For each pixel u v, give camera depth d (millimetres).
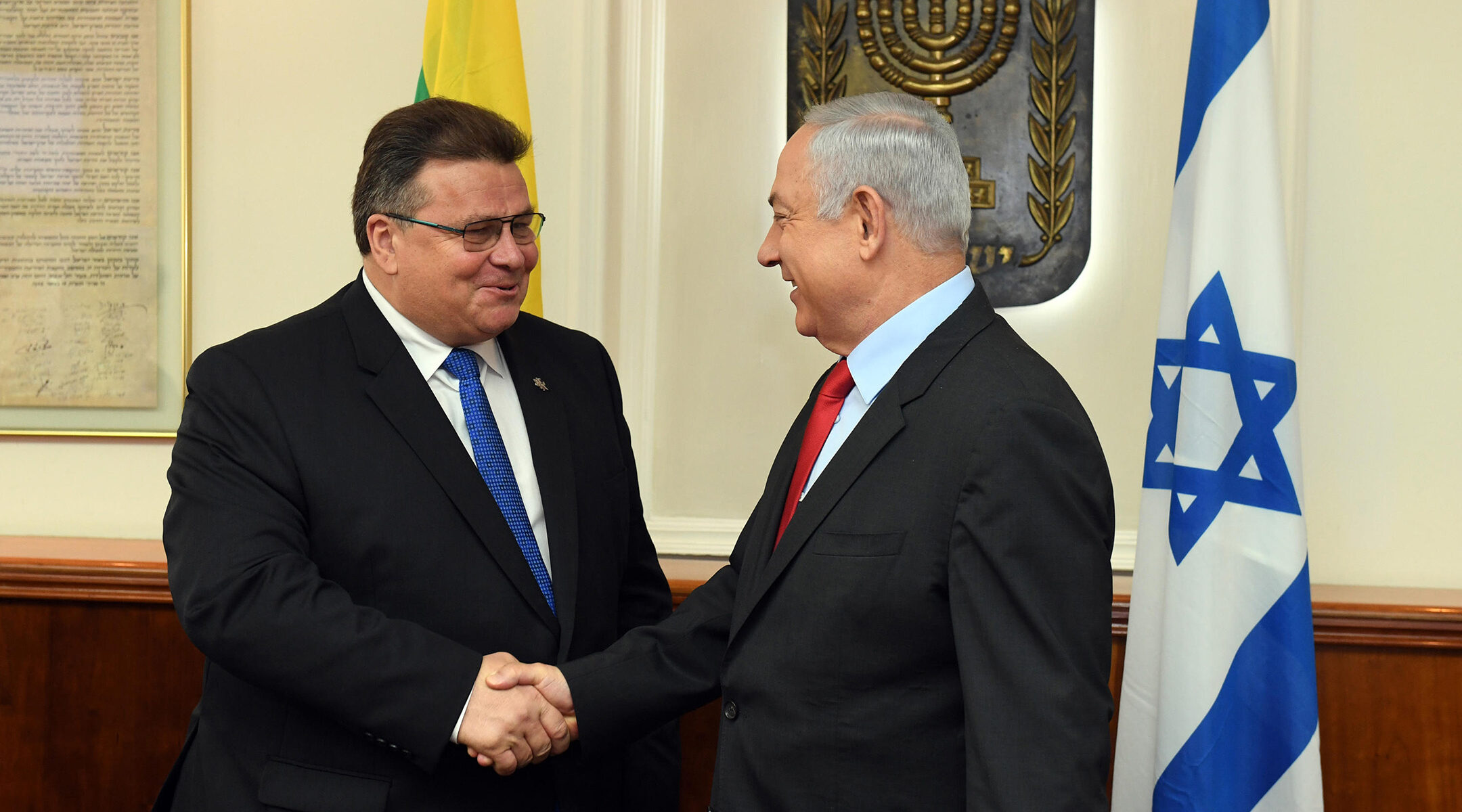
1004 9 2588
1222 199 1959
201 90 2697
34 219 2695
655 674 1597
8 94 2689
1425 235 2492
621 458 1852
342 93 2697
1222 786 1876
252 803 1495
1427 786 2164
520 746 1479
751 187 2676
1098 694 1216
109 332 2703
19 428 2699
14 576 2320
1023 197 2594
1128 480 2590
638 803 1812
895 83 2609
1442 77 2484
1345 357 2508
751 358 2691
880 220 1399
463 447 1588
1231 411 1928
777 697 1349
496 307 1590
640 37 2648
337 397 1570
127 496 2723
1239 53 1980
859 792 1299
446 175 1541
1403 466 2506
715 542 2670
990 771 1165
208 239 2703
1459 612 2154
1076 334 2602
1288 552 1878
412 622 1514
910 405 1364
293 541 1495
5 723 2340
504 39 2346
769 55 2660
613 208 2662
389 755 1494
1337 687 2184
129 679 2330
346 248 2711
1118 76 2582
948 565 1267
